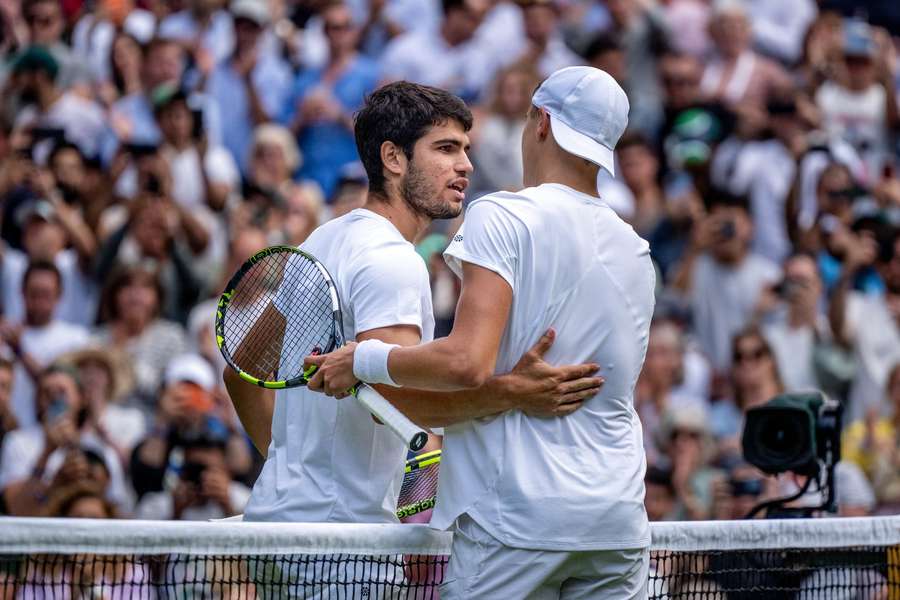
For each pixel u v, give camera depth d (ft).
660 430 65.41
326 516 29.14
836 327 77.10
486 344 26.35
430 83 88.38
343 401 29.27
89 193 76.07
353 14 93.91
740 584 37.88
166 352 68.33
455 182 30.32
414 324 28.78
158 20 89.20
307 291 30.09
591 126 27.96
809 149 85.71
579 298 27.37
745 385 70.33
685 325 78.43
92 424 61.21
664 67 92.48
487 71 89.30
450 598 27.37
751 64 94.89
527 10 89.81
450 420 27.45
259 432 32.96
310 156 85.20
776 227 84.38
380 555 28.94
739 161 85.92
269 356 30.81
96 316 72.59
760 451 37.27
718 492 58.95
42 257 71.51
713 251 78.74
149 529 26.12
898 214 85.61
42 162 76.33
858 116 96.53
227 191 79.36
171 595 43.57
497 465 26.84
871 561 38.45
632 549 27.17
